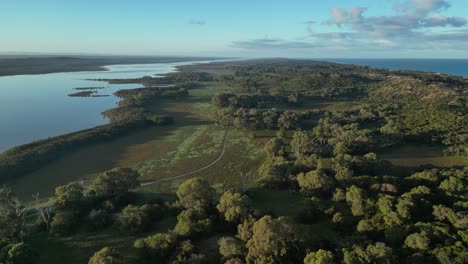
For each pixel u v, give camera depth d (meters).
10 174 98.25
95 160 115.12
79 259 56.25
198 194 69.19
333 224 63.88
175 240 56.03
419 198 67.69
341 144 108.12
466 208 64.25
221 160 115.06
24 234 61.97
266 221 53.34
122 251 57.78
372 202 66.50
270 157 112.12
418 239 51.34
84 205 70.88
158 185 94.25
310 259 48.06
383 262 47.59
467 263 46.94
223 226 63.75
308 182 77.19
